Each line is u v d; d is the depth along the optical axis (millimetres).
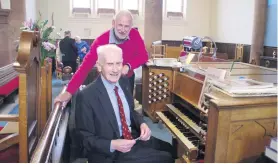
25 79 1856
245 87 1952
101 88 2131
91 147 1995
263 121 1802
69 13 10727
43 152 1373
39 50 2490
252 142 1812
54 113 2039
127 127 2195
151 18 7898
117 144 1949
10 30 5918
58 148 1883
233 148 1785
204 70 3105
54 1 10508
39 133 2576
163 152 2195
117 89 2217
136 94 5059
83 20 10867
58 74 8469
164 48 7121
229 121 1738
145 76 4484
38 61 2465
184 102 3688
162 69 4121
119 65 2109
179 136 2848
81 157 2406
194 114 3264
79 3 11023
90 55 2561
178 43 11617
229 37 10258
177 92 3744
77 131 2143
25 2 6996
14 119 1917
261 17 7855
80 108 2094
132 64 2918
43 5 10406
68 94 2412
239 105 1717
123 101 2291
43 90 2699
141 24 11328
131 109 2365
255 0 7984
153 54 6656
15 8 6641
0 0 5969
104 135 2074
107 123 2084
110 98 2170
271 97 1864
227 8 10328
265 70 3049
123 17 2643
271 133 1825
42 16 10453
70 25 10797
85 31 10953
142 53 3033
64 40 8266
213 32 11430
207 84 2471
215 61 4035
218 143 1748
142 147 2254
